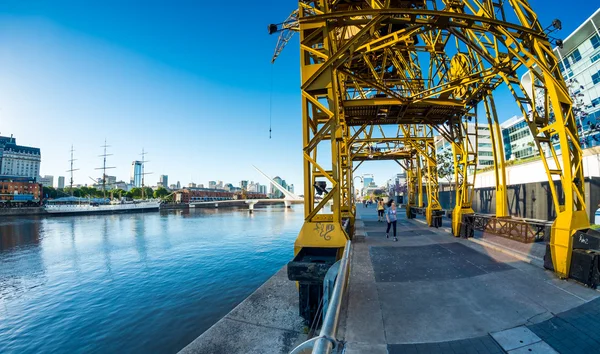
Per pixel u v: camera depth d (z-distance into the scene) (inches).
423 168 961.5
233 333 208.1
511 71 319.6
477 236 449.4
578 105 1099.9
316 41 286.8
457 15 242.5
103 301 676.1
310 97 261.9
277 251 1259.8
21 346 471.8
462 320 169.6
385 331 159.5
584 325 154.9
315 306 207.2
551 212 554.6
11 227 2458.2
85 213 4163.4
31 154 6692.9
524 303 188.2
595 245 209.8
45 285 829.8
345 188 545.3
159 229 2299.5
